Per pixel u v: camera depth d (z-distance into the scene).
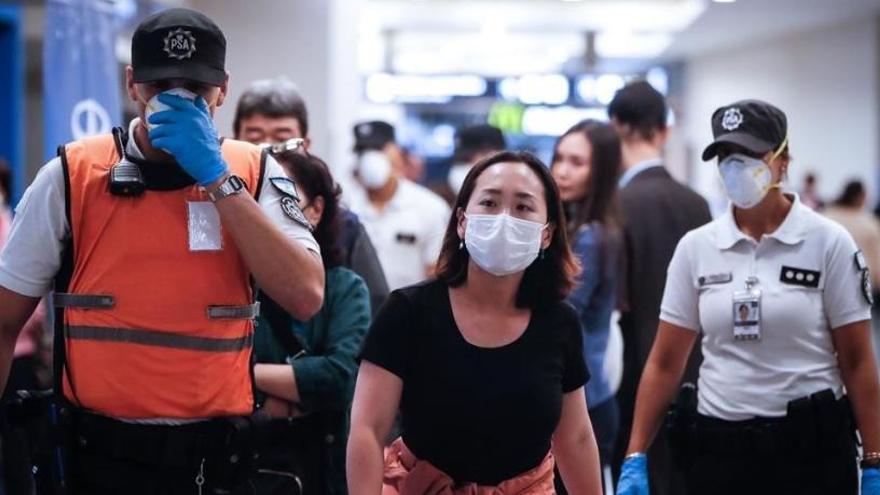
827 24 18.44
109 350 2.55
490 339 2.83
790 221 3.52
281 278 2.56
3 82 7.84
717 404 3.56
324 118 9.00
